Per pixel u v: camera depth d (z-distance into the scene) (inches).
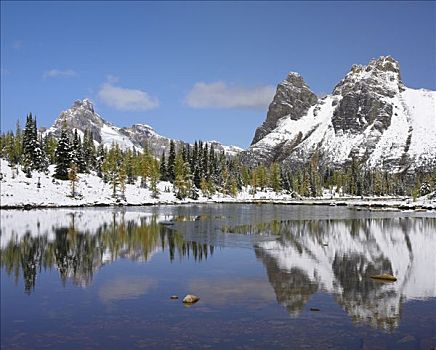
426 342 776.9
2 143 7573.8
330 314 945.5
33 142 6190.9
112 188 6560.0
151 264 1574.8
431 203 6939.0
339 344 767.7
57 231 2603.3
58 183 5861.2
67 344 775.1
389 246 2069.4
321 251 1889.8
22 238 2273.6
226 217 3973.9
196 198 7731.3
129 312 967.0
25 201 4847.4
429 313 951.6
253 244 2112.5
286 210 5388.8
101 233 2536.9
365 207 6555.1
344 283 1248.8
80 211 4483.3
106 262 1621.6
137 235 2465.6
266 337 802.8
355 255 1779.0
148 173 7396.7
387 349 746.2
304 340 787.4
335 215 4483.3
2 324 887.1
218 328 855.1
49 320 913.5
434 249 1967.3
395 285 1227.9
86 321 904.9
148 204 6314.0
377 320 903.7
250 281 1278.3
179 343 775.7
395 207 6550.2
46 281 1289.4
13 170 5615.2
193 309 988.6
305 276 1352.1
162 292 1152.8
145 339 796.6
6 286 1222.9
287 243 2158.0
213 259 1683.1
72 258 1700.3
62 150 6156.5
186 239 2309.3
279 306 1011.3
